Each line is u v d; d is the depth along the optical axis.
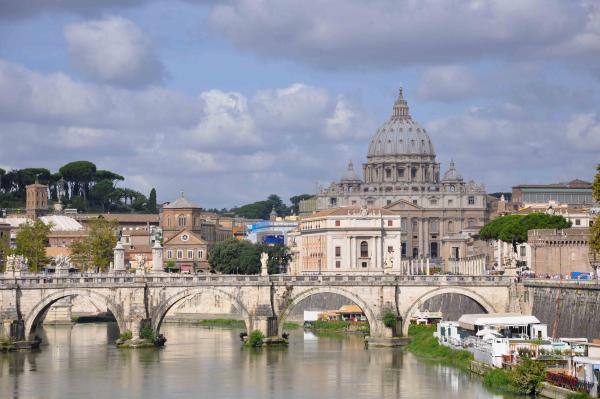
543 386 191.50
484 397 196.12
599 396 170.75
